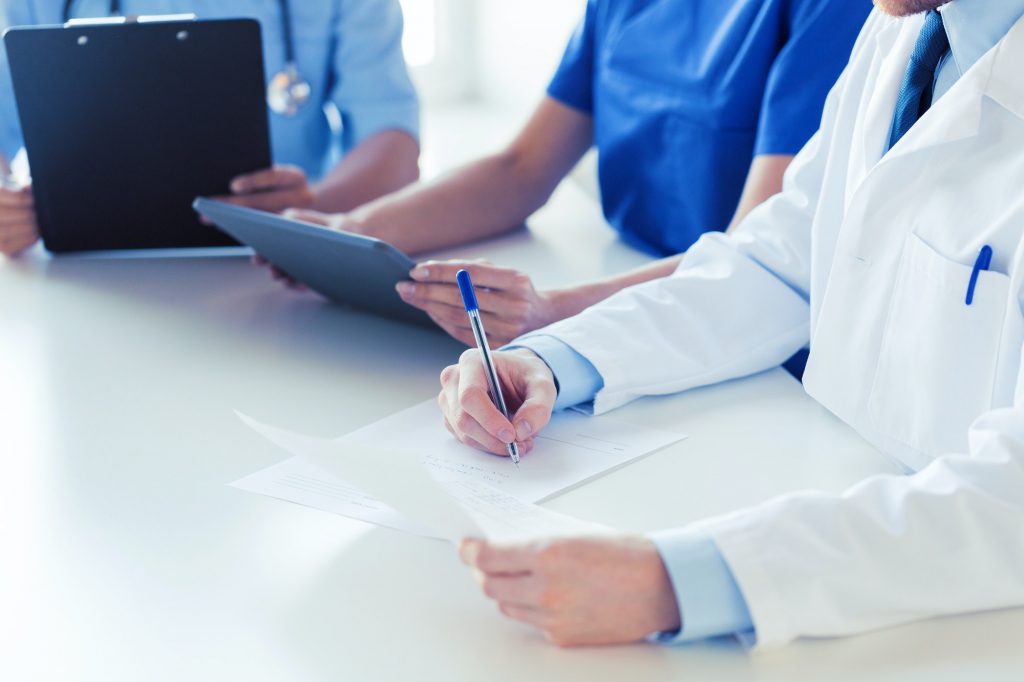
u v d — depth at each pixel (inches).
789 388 43.1
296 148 78.4
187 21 58.1
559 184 69.9
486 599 29.2
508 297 45.9
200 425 40.3
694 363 42.7
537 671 26.3
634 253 62.8
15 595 29.7
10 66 58.3
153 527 33.0
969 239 34.7
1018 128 34.7
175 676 26.3
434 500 28.0
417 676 26.2
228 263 60.9
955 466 28.8
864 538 27.5
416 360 46.8
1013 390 33.5
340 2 75.7
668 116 61.4
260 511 33.8
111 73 58.5
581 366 40.6
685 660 26.7
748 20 56.8
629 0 64.0
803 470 36.1
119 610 28.9
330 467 29.8
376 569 30.6
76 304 54.2
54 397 42.9
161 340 49.3
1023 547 27.4
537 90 143.3
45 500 34.8
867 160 40.4
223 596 29.5
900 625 27.7
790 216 46.4
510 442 36.4
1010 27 34.9
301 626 28.1
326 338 49.5
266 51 75.1
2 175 68.9
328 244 45.4
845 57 52.3
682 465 36.4
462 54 155.3
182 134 60.0
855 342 38.8
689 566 26.9
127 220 61.4
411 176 76.7
